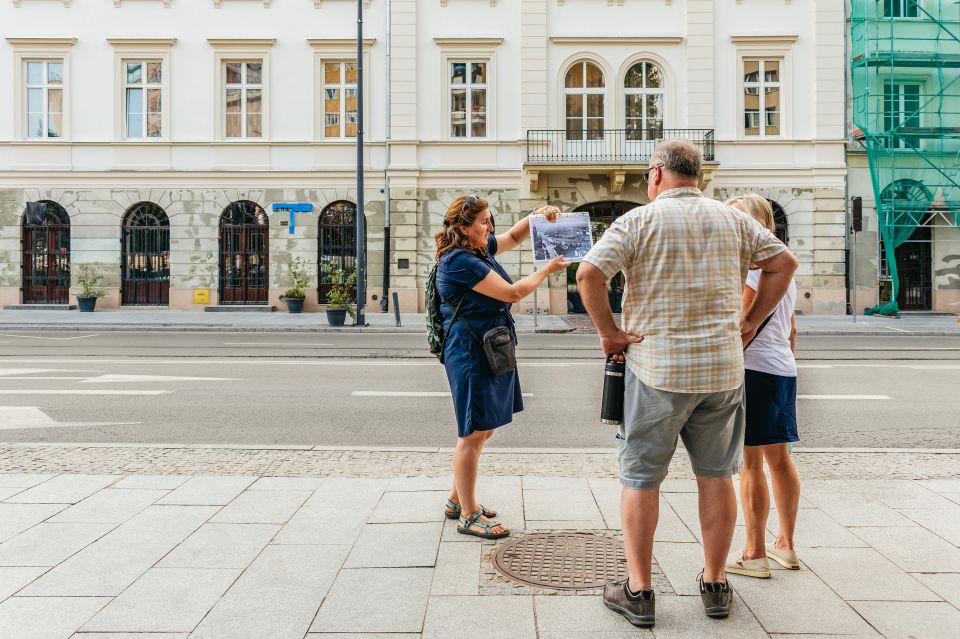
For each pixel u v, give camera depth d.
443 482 5.02
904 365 11.77
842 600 3.20
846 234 23.05
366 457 5.79
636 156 23.00
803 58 22.97
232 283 23.66
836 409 8.05
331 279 23.38
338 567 3.54
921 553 3.73
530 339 16.42
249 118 23.56
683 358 2.96
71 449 5.98
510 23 23.06
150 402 8.33
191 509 4.41
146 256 23.69
